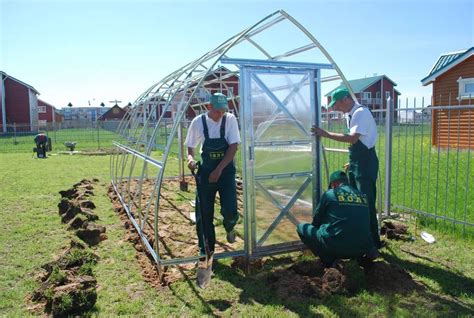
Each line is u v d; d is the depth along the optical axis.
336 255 4.48
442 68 16.61
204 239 4.64
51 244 5.84
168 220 7.15
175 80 6.78
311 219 5.33
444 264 4.95
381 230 6.09
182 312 3.90
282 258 5.16
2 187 10.66
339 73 5.16
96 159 18.70
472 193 8.19
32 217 7.35
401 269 4.53
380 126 7.81
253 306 3.98
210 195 4.82
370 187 5.04
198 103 10.45
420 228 6.33
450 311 3.81
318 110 5.26
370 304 3.92
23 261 5.18
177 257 5.32
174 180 11.61
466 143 15.88
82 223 6.61
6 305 4.02
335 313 3.78
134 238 6.01
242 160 4.89
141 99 9.95
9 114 42.88
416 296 4.08
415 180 9.62
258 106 4.91
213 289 4.36
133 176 12.54
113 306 4.01
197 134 4.86
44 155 19.66
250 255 4.97
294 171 5.17
